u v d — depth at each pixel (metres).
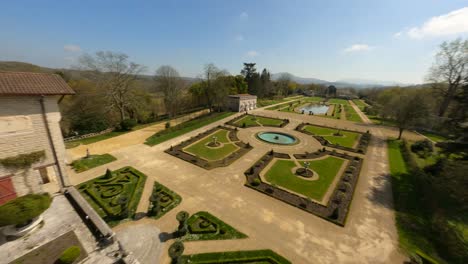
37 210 13.09
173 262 13.17
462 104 22.48
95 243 13.02
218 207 19.27
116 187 21.80
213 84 66.94
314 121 58.31
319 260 14.02
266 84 113.75
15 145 16.05
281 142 39.06
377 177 25.97
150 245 14.74
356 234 16.45
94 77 43.19
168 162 28.55
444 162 24.64
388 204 20.48
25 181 16.80
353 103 105.12
